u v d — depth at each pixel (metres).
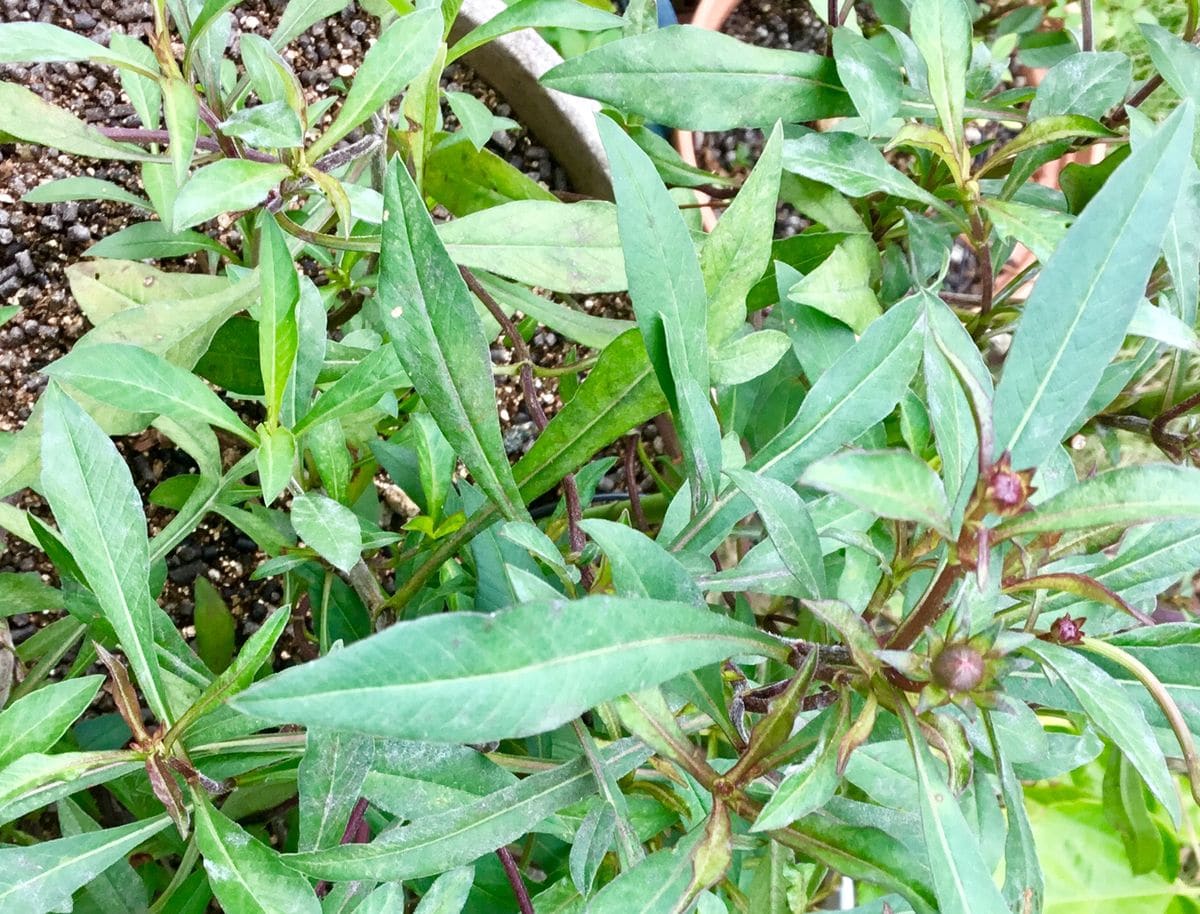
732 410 0.38
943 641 0.21
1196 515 0.19
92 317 0.36
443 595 0.34
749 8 0.60
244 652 0.24
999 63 0.40
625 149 0.25
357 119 0.28
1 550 0.37
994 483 0.20
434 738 0.18
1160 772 0.22
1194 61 0.33
